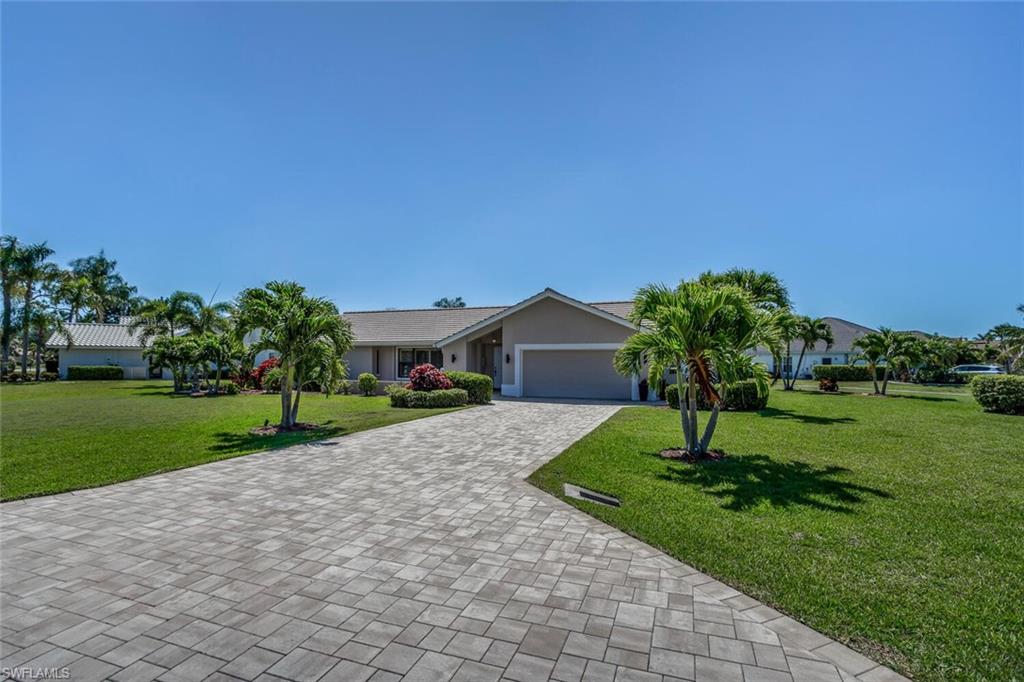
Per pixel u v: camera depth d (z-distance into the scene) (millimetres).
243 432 11906
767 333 8711
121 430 12203
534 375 23109
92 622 3465
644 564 4445
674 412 15898
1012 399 14977
